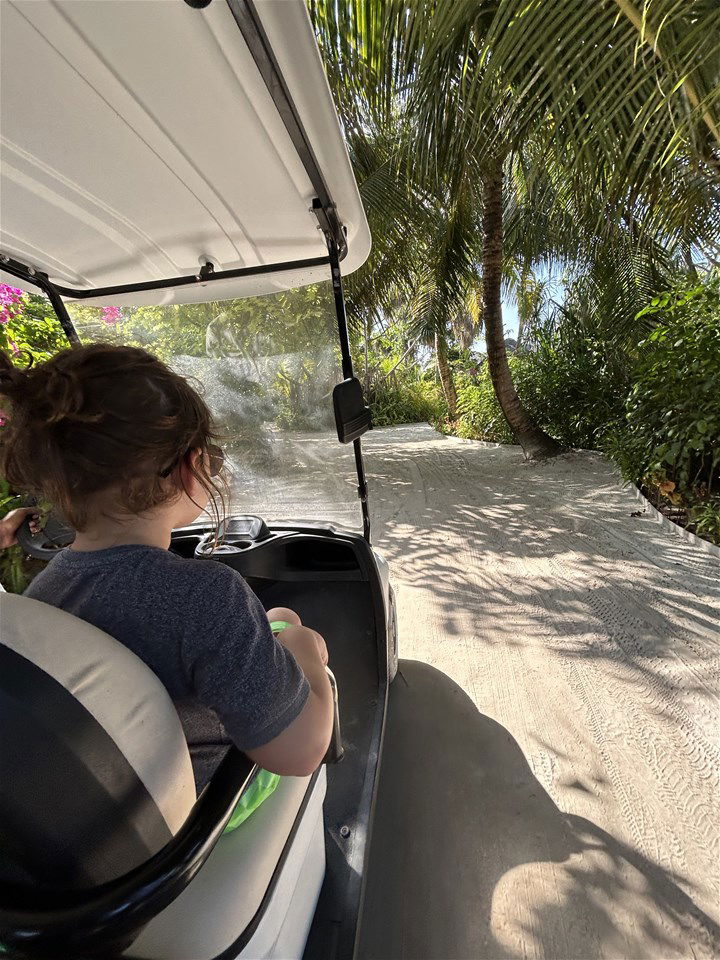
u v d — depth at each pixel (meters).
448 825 1.86
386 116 4.37
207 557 1.95
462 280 8.95
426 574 4.08
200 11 0.84
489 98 3.43
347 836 1.56
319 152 1.23
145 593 0.72
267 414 2.01
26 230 1.50
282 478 2.09
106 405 0.67
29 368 0.73
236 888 0.90
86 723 0.61
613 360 7.98
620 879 1.64
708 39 2.54
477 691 2.57
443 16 2.95
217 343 1.97
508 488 6.59
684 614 3.12
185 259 1.75
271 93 0.99
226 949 0.85
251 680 0.71
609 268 7.25
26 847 0.61
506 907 1.59
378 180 6.38
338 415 1.53
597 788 1.98
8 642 0.61
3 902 0.64
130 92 1.00
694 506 4.47
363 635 2.24
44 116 1.05
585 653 2.82
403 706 2.48
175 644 0.72
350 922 1.32
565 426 8.68
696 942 1.47
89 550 0.76
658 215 4.64
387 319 10.17
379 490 7.11
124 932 0.61
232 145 1.18
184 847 0.68
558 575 3.83
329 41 4.02
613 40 2.80
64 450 0.68
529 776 2.04
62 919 0.61
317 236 1.65
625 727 2.27
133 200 1.39
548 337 9.55
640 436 5.14
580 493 5.94
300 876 1.21
